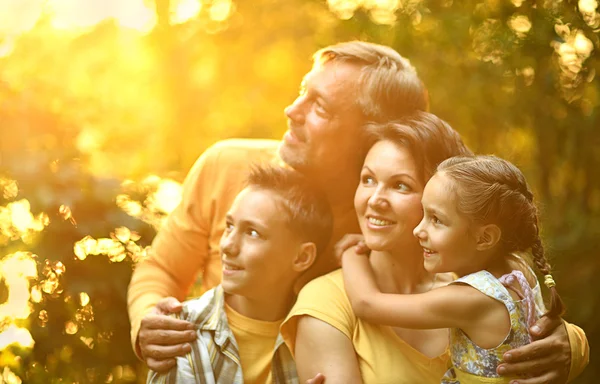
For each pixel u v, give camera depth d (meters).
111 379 3.74
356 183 2.83
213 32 5.23
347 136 2.78
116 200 3.77
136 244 3.74
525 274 2.43
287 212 2.58
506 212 2.29
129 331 3.74
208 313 2.60
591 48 4.40
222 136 5.23
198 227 3.11
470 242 2.30
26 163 3.67
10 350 3.73
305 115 2.81
